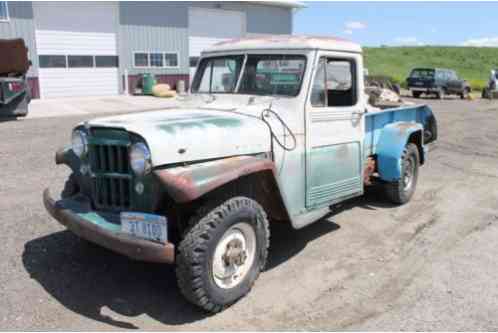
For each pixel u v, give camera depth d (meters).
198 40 24.91
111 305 3.71
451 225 5.63
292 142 4.30
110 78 22.52
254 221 3.75
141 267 4.38
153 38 23.39
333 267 4.46
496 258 4.69
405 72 54.00
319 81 4.52
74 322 3.46
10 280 4.04
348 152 5.00
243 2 25.70
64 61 21.05
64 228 5.19
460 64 63.59
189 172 3.39
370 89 9.07
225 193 3.73
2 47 12.57
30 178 7.01
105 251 4.68
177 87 24.06
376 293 3.97
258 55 4.66
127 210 3.66
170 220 3.77
